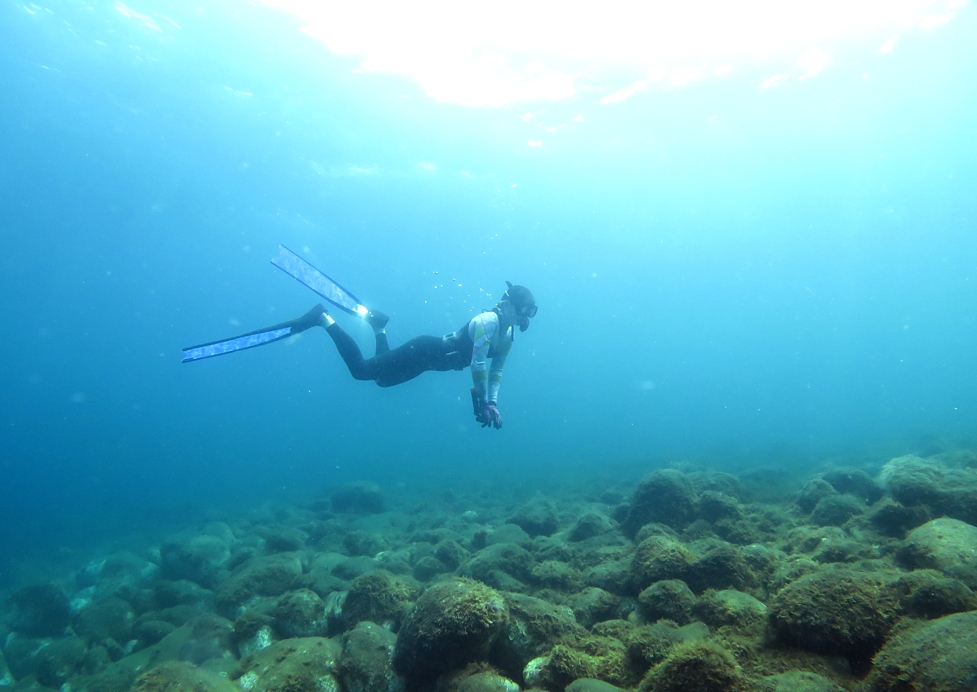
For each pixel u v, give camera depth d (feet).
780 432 101.55
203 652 16.60
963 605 9.18
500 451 123.34
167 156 89.71
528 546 22.81
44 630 24.71
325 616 16.62
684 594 13.01
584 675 10.12
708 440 97.35
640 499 23.86
